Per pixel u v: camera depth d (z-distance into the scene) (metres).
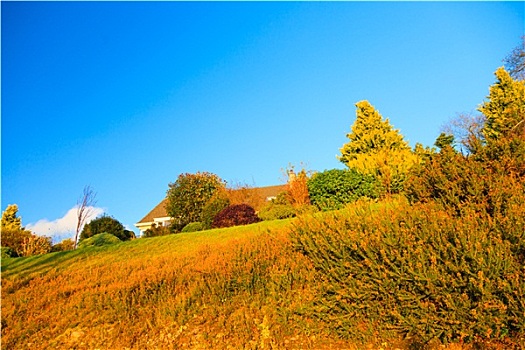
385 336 6.37
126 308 9.18
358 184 18.61
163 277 10.73
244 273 9.41
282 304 7.77
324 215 8.30
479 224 6.10
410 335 6.15
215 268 10.34
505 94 26.12
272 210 19.34
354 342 6.68
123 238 25.94
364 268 6.45
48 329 8.91
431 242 6.00
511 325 5.29
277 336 7.36
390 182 19.72
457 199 7.14
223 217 19.83
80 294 10.32
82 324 9.00
